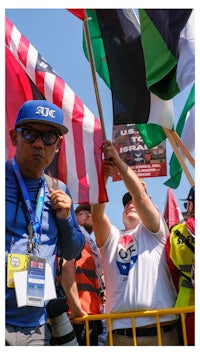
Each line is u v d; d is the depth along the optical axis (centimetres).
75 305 418
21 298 319
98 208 446
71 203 359
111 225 455
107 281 434
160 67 428
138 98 458
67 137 455
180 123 550
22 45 460
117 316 410
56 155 453
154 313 404
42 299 328
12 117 446
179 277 423
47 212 353
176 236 421
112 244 444
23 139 348
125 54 461
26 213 345
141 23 439
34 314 332
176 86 438
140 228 445
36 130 348
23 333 327
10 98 450
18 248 334
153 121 457
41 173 361
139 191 434
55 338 353
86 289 448
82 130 456
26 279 324
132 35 464
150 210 434
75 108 459
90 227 504
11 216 339
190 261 409
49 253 345
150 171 513
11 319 325
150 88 434
